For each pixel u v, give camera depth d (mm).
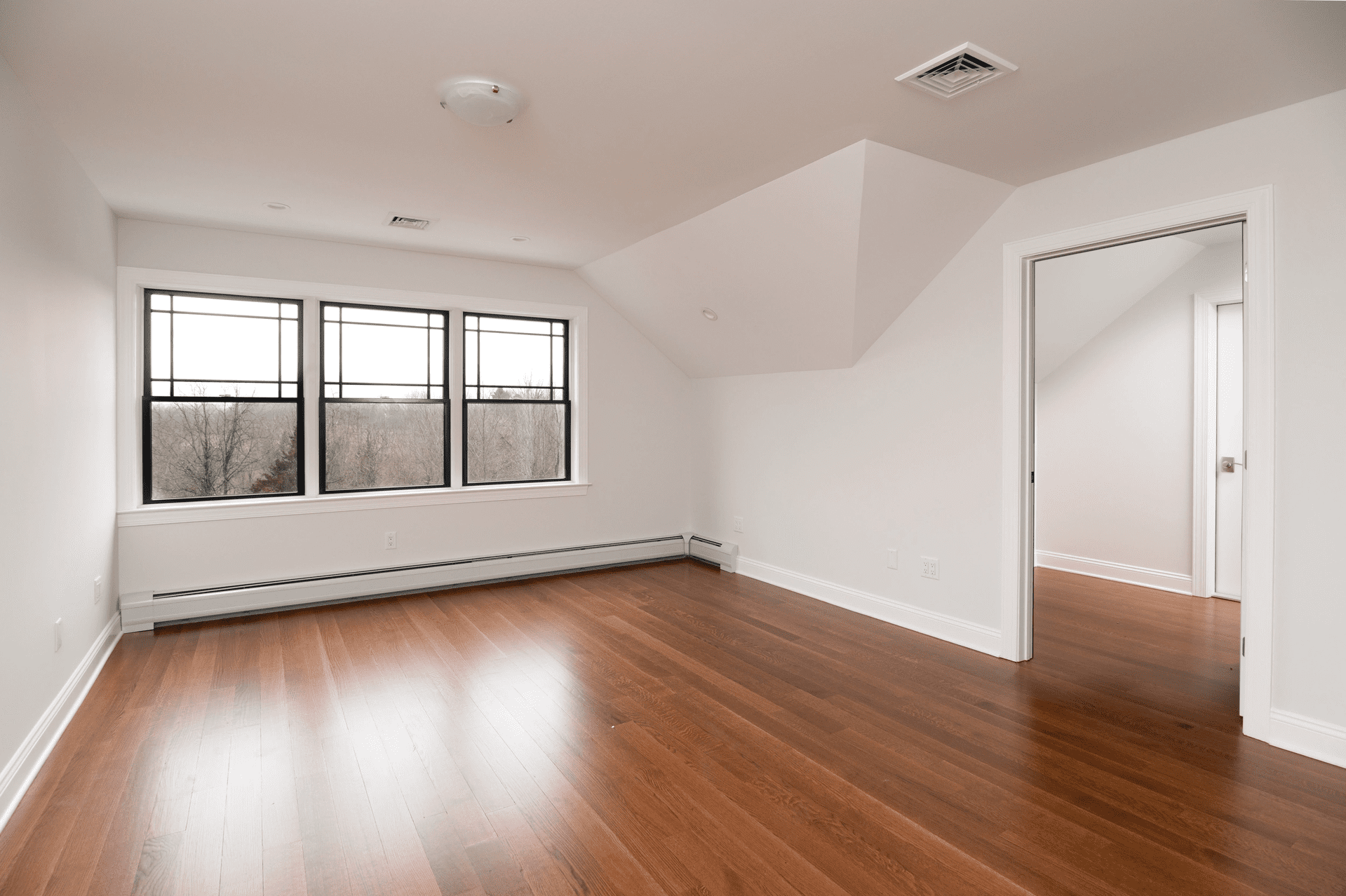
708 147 3127
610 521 6055
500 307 5477
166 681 3424
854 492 4648
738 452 5766
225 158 3277
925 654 3807
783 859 2055
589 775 2543
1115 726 2920
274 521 4707
